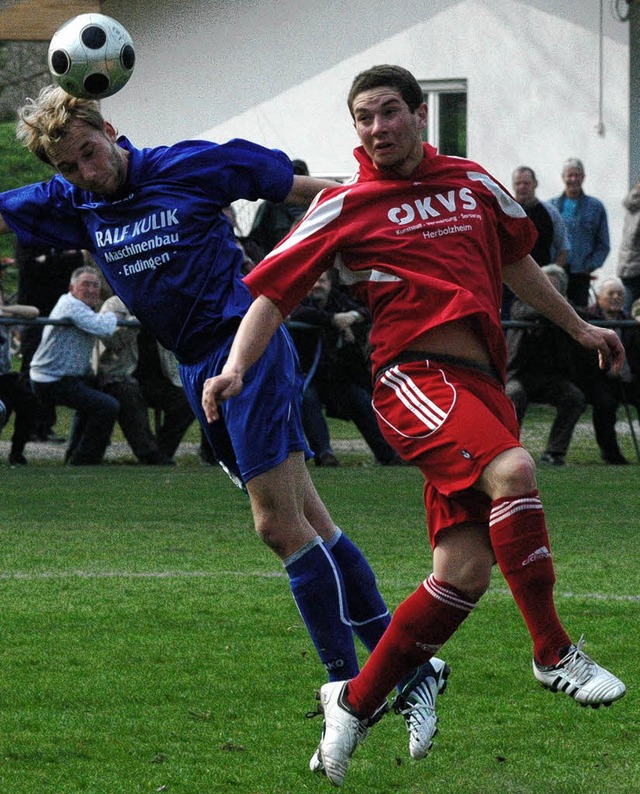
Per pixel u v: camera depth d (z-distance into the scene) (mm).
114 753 14867
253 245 40438
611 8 65875
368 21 69188
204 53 71188
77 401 39875
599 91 66562
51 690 17125
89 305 39562
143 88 72000
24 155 90562
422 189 14031
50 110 15484
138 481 36938
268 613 21281
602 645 19250
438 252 13844
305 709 16500
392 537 28188
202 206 15891
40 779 13984
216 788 13805
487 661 18516
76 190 16281
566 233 47062
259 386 15250
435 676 14117
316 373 40562
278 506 15148
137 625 20484
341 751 13312
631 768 14367
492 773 14250
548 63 67000
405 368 13766
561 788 13734
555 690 13117
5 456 42969
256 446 15180
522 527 12914
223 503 33094
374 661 13320
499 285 14383
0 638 19672
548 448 41438
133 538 28094
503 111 67688
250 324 13523
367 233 13875
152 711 16359
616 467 40844
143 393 41094
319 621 14953
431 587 13328
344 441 47656
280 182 16062
